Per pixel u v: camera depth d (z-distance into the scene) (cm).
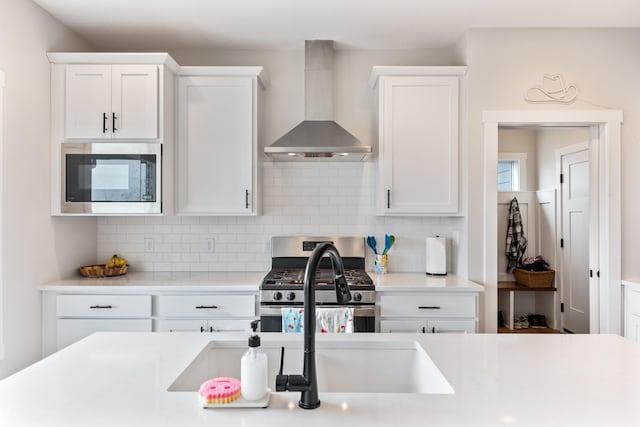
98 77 291
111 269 317
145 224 348
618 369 130
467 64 309
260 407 104
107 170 291
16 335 255
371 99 351
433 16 289
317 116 329
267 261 349
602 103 307
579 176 409
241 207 312
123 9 279
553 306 450
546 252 467
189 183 311
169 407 104
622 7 276
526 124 312
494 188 307
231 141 312
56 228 295
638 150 306
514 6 276
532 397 110
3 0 243
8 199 249
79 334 279
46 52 284
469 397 110
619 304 302
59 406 105
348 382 158
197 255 349
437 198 312
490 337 165
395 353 159
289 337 163
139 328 280
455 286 280
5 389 115
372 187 348
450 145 311
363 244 346
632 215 304
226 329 282
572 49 307
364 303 276
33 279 271
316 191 349
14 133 254
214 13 285
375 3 272
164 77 294
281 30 312
